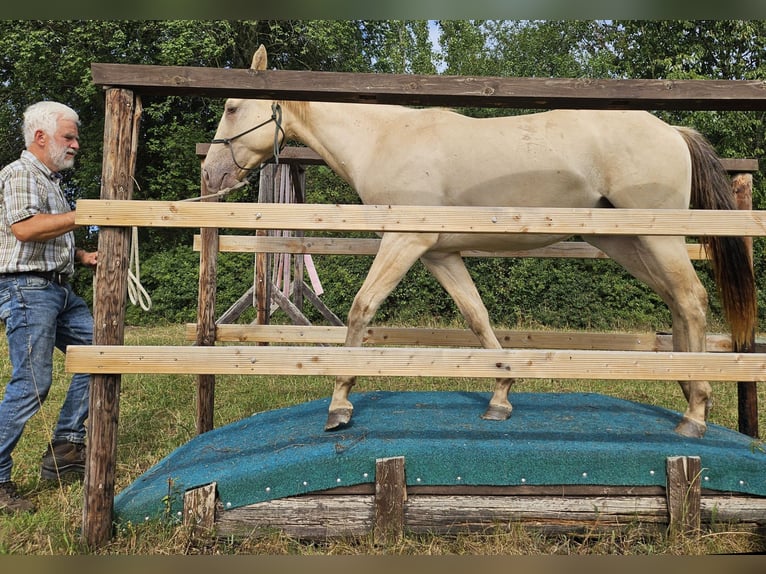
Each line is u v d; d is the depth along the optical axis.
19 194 2.42
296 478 2.13
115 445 2.12
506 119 2.75
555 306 9.59
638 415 2.88
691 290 2.64
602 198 2.74
